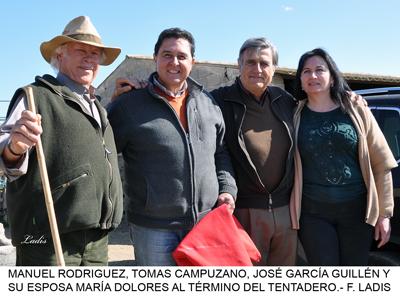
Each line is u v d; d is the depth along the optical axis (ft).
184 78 8.78
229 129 9.76
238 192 9.89
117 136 8.57
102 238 8.04
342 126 9.30
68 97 7.43
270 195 9.68
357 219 9.41
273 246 10.05
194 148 8.59
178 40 8.69
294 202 9.73
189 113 8.79
